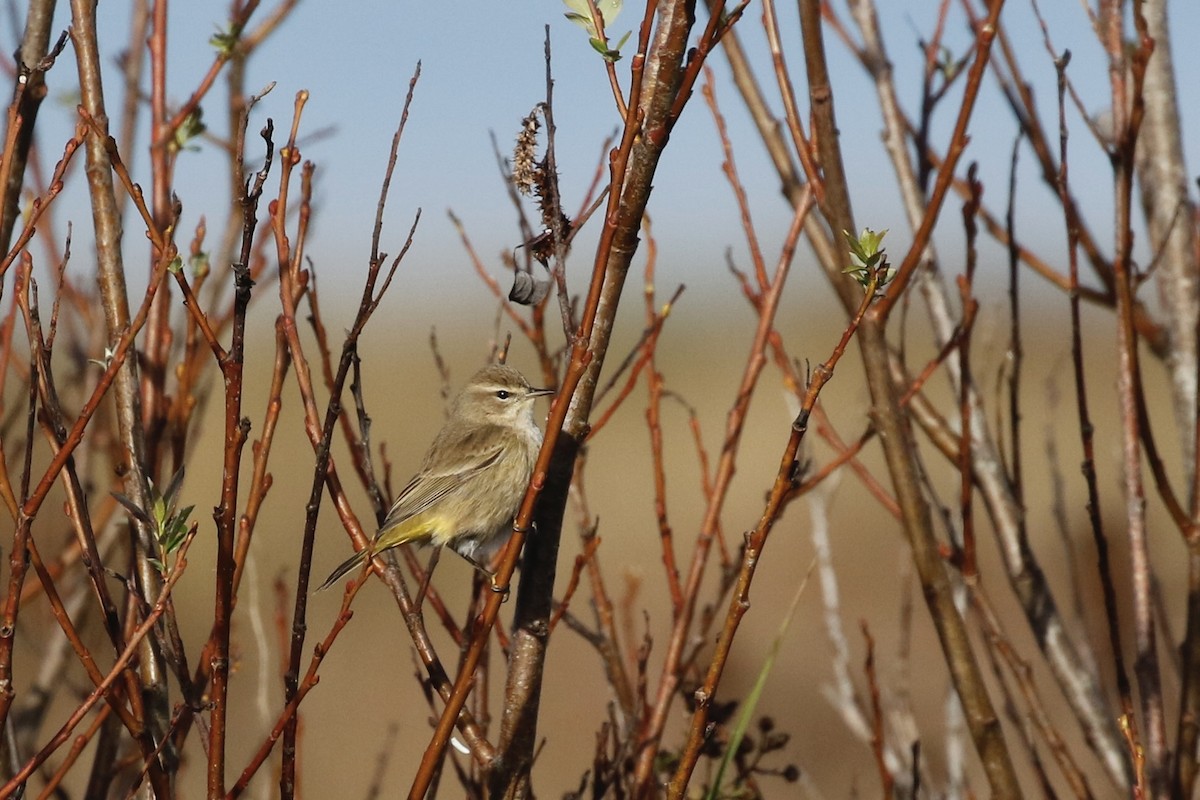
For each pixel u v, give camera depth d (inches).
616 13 286.7
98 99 338.0
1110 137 375.6
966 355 339.0
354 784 745.0
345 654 898.7
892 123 412.2
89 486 419.8
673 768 383.6
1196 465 321.7
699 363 1519.4
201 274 377.1
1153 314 419.8
